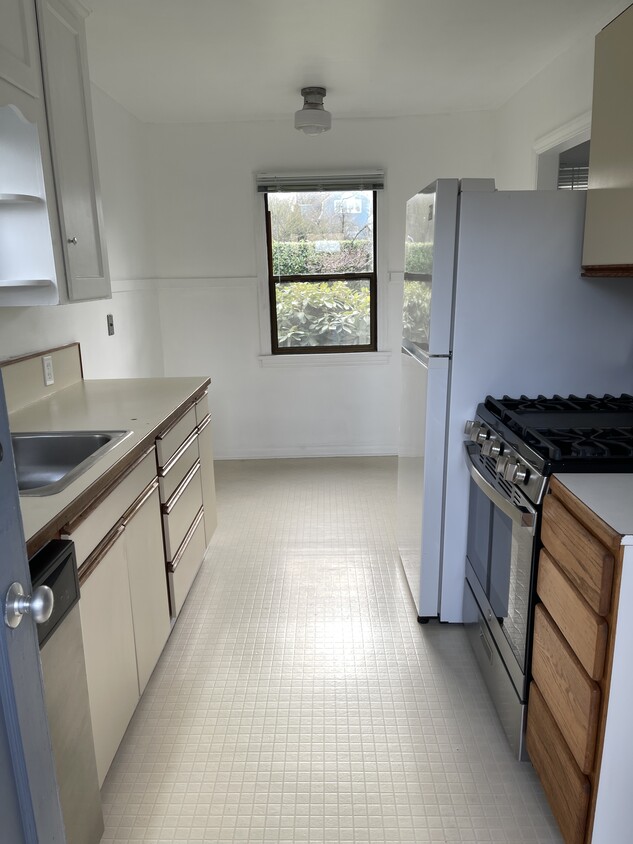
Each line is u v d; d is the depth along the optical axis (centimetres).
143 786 168
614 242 182
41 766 91
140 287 395
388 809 160
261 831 154
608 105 184
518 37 274
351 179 416
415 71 319
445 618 241
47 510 131
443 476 228
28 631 88
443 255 209
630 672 119
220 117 399
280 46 279
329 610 255
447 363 218
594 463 147
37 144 191
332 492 391
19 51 179
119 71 305
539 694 156
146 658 195
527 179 345
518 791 165
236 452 463
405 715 194
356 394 454
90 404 239
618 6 239
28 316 246
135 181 389
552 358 217
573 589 132
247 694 205
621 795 126
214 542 322
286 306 443
